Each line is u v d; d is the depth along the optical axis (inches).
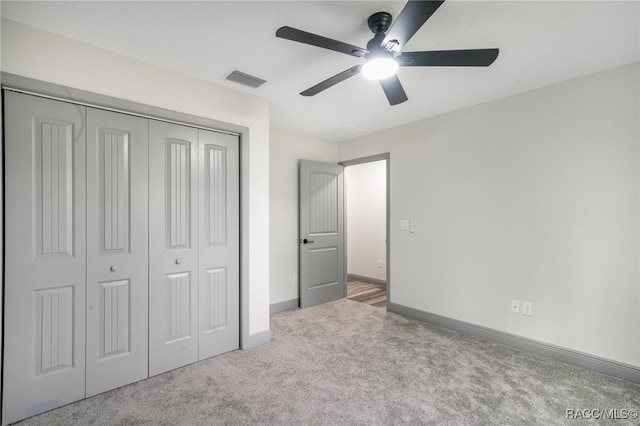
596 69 86.3
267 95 105.0
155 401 73.5
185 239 90.4
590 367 88.4
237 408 70.9
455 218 119.8
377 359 95.0
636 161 82.0
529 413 69.1
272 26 67.4
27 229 67.2
